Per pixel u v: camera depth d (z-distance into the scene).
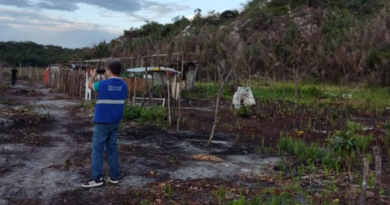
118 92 5.87
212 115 14.23
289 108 16.03
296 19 45.19
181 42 34.97
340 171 6.88
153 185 5.94
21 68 45.94
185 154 8.08
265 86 25.14
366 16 43.00
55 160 7.29
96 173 5.84
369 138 9.34
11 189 5.69
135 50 36.25
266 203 5.08
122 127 10.95
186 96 22.12
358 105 17.88
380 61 27.08
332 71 29.06
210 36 35.12
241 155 8.20
